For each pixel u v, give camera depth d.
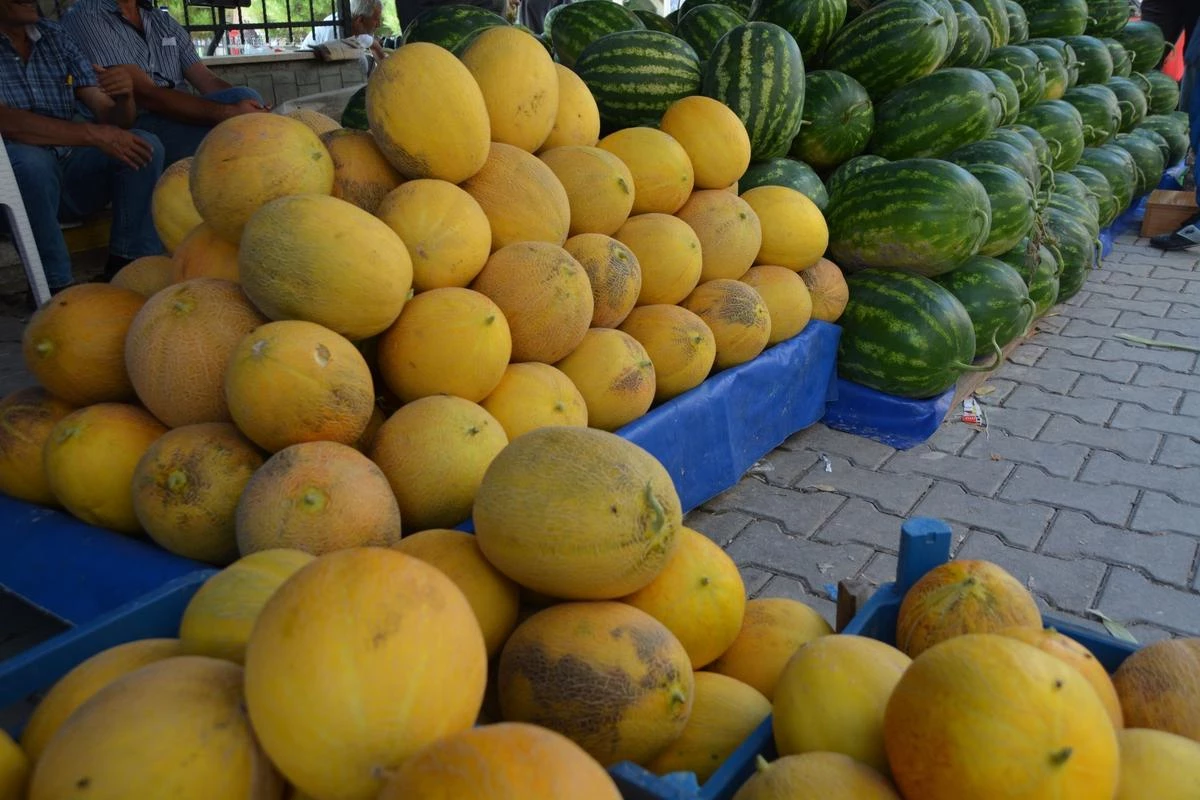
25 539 2.36
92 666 1.35
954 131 4.56
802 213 3.74
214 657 1.39
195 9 9.91
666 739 1.53
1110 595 2.96
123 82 5.35
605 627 1.53
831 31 4.70
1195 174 7.44
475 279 2.63
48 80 5.25
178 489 2.03
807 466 3.93
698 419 3.25
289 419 2.02
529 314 2.58
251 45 10.52
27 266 4.50
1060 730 1.14
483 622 1.67
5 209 4.36
